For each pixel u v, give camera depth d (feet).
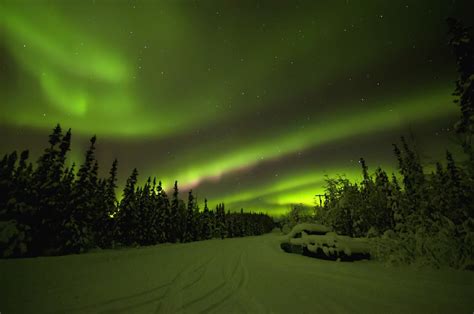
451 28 37.58
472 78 34.32
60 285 19.83
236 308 15.87
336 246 39.60
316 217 87.97
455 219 42.37
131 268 29.48
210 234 206.08
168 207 162.09
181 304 16.63
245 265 34.86
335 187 81.35
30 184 73.72
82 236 77.20
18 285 18.78
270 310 15.47
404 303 16.07
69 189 80.84
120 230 120.47
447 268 26.04
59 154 78.74
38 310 14.60
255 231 348.59
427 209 42.68
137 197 140.56
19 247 54.13
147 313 14.85
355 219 76.28
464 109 35.50
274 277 26.08
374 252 38.29
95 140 92.63
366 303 16.38
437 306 15.24
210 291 20.10
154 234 135.95
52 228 70.85
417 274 24.43
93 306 15.69
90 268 27.48
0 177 68.85
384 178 74.38
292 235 58.34
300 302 16.99
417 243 29.91
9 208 64.80
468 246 26.12
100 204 112.68
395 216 41.34
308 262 37.55
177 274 27.20
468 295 16.84
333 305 16.19
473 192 38.42
